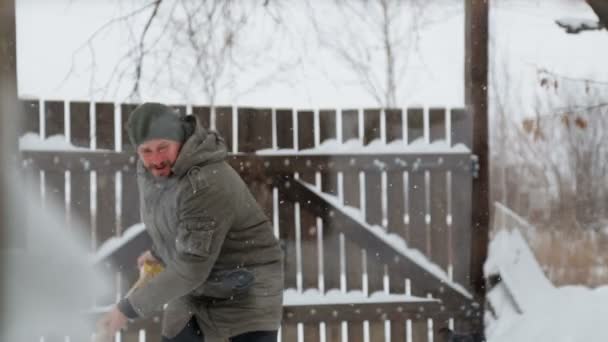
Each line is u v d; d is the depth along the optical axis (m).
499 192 7.49
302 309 5.52
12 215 5.08
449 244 5.79
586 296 4.89
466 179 5.78
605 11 4.38
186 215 3.06
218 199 3.07
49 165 5.18
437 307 5.70
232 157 5.47
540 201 6.98
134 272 5.34
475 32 5.73
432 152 5.70
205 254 3.04
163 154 3.05
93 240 5.31
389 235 5.72
